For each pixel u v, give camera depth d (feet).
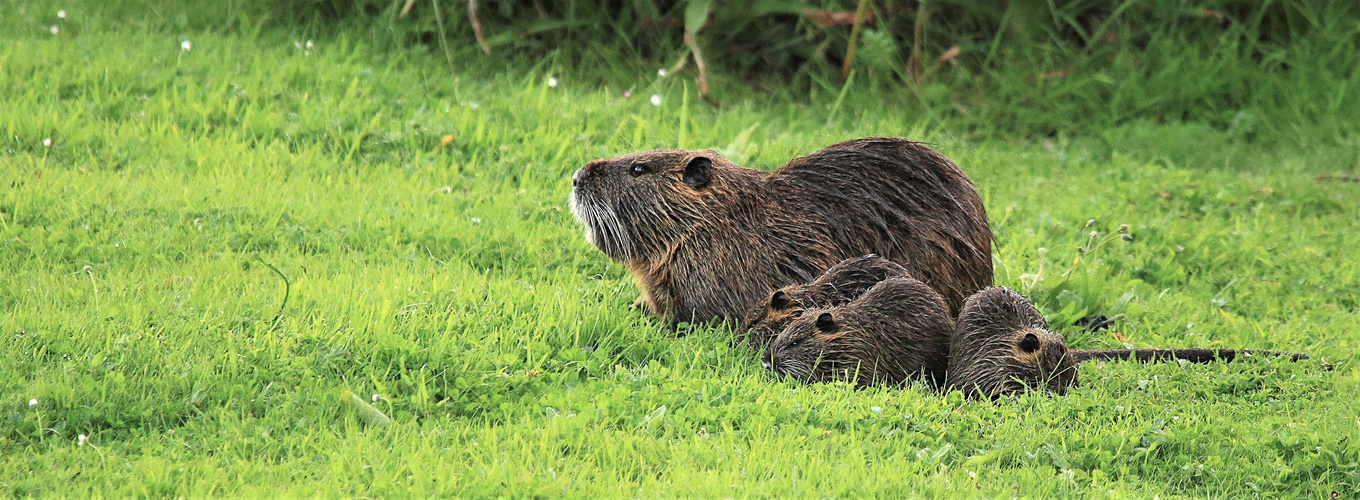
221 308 28.58
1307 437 25.22
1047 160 53.11
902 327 28.17
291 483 21.63
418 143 44.70
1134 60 61.00
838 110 54.85
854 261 29.40
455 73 54.08
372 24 56.70
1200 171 52.34
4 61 46.62
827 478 22.54
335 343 26.86
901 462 23.41
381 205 38.88
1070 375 27.89
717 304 30.45
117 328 26.84
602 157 44.80
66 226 34.32
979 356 27.68
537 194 41.39
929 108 56.95
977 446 24.75
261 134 44.50
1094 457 24.45
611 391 25.79
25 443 22.61
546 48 58.18
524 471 22.08
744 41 59.82
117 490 20.92
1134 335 34.88
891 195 30.83
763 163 45.57
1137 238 44.32
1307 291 40.45
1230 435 25.72
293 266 33.17
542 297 31.24
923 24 58.95
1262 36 62.54
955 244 31.22
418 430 24.16
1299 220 48.08
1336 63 60.64
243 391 24.63
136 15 56.54
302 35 56.24
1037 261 40.19
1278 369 30.68
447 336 27.63
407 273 32.96
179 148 41.86
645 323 30.42
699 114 52.60
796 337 27.81
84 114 43.83
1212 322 36.81
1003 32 61.00
